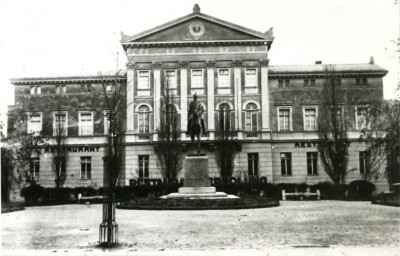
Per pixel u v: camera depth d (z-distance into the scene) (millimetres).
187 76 55688
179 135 52562
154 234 17391
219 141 52344
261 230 18375
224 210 28812
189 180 35031
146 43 55625
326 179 54969
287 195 44250
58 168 52688
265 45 55781
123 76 57875
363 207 31438
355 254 12656
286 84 58688
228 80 55781
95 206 37500
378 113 43312
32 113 58312
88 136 56125
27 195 44406
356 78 57875
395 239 15578
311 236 16469
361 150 54250
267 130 54250
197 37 55750
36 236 17297
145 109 55625
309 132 55750
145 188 46375
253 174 53750
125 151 54562
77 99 58562
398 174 50312
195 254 12906
